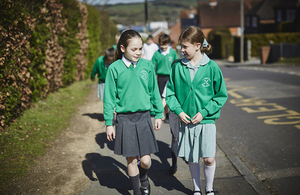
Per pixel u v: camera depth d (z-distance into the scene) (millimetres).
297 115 6781
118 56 3078
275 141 5160
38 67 6434
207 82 2941
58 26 8031
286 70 16016
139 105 2980
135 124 3002
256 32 44094
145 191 3230
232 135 5625
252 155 4590
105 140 5258
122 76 2926
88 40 10930
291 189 3467
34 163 3881
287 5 38594
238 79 13141
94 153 4645
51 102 7105
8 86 4867
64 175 3748
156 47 6809
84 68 11492
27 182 3438
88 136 5406
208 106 2936
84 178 3754
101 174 3910
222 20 52219
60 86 9148
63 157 4289
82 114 6809
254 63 23672
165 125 6238
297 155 4488
